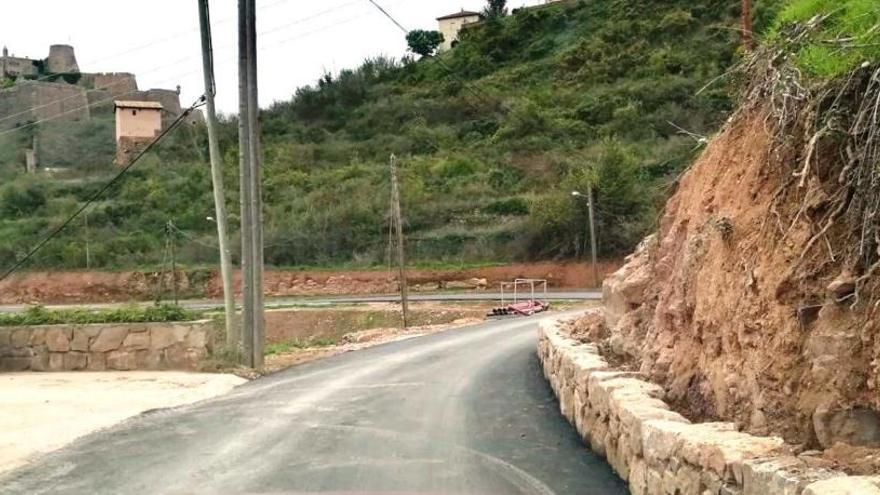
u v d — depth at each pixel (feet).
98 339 52.95
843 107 18.51
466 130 250.16
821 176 18.37
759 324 19.08
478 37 304.91
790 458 14.32
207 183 229.66
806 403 16.47
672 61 237.86
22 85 290.15
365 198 206.69
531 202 185.16
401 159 235.40
